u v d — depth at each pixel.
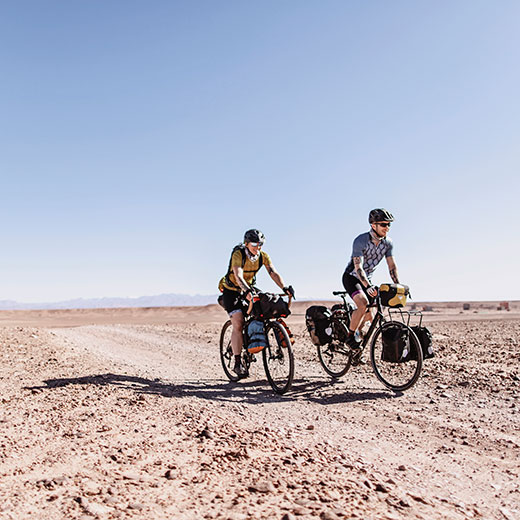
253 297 6.15
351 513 2.32
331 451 3.60
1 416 4.37
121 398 5.14
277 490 2.63
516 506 2.78
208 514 2.30
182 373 7.45
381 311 6.34
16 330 14.80
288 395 5.86
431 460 3.58
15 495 2.53
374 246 6.36
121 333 15.87
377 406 5.30
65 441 3.60
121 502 2.45
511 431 4.32
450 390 6.03
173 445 3.49
